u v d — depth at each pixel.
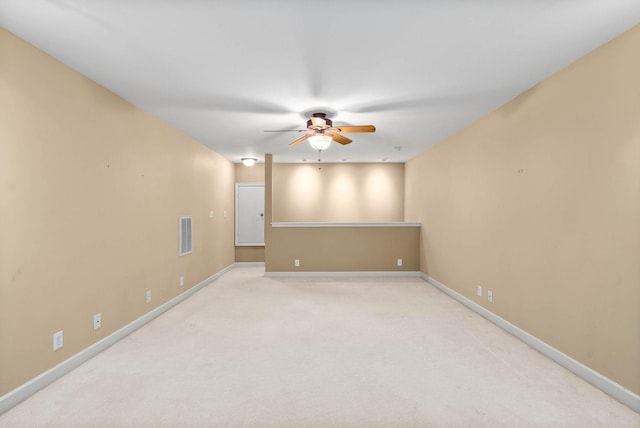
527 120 3.11
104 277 3.00
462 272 4.46
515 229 3.29
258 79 2.87
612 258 2.23
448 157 4.94
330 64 2.59
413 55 2.46
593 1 1.82
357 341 3.14
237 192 7.54
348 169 7.61
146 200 3.71
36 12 1.90
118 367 2.62
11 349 2.10
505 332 3.38
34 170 2.28
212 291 5.16
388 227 6.26
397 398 2.18
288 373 2.51
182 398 2.17
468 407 2.08
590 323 2.40
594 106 2.37
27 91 2.23
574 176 2.55
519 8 1.89
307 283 5.70
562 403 2.13
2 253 2.06
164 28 2.08
